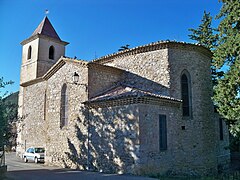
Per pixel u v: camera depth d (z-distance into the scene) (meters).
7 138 11.78
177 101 17.22
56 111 20.78
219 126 23.84
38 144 24.56
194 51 19.45
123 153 15.16
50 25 33.69
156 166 15.11
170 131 16.56
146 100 15.15
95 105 17.23
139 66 19.73
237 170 22.34
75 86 19.14
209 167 18.81
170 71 18.16
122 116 15.60
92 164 16.88
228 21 18.28
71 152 18.61
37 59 30.78
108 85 19.48
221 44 18.70
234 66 17.16
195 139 18.08
